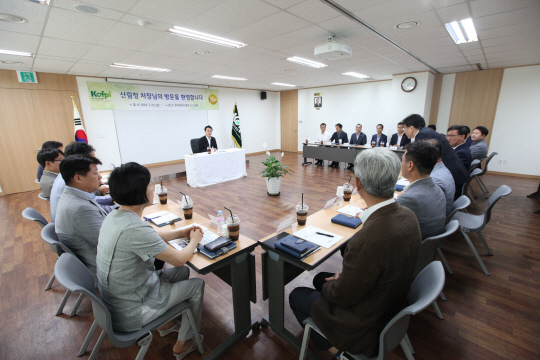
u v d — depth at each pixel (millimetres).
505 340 1530
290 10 2420
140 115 6758
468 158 3168
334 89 8484
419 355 1445
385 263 867
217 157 5410
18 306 1907
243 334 1573
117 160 6504
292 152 10203
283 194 4559
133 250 1090
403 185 2592
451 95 6176
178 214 1980
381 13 2535
